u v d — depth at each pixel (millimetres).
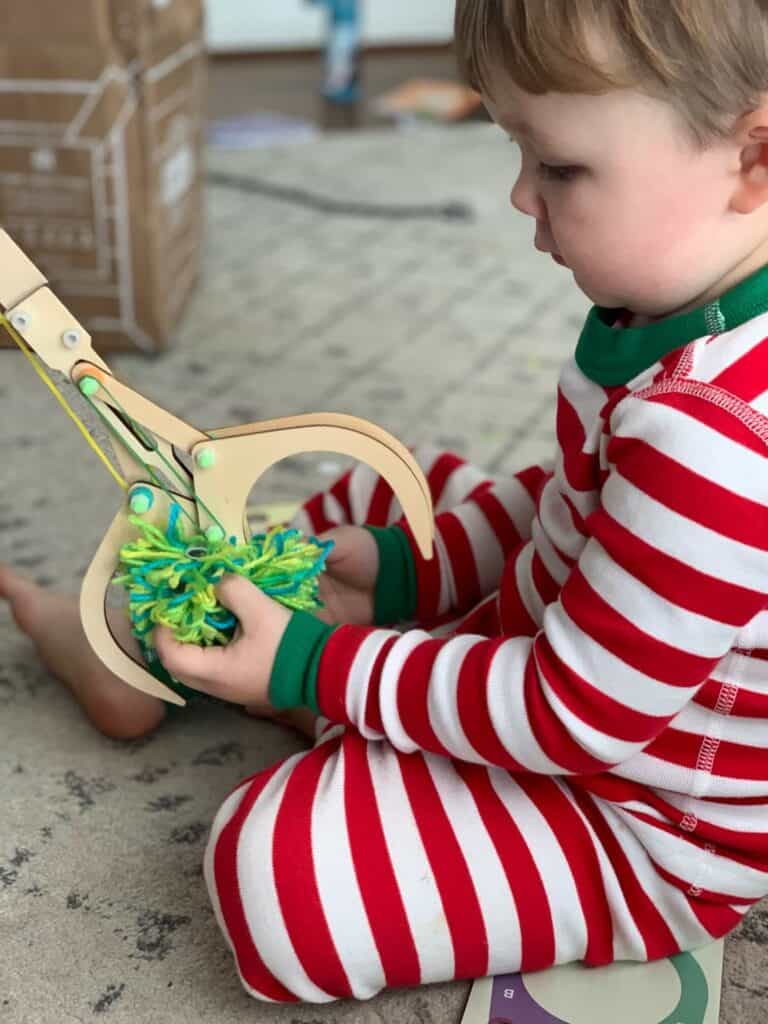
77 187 1525
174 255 1705
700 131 621
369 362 1661
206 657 720
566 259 690
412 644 715
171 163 1649
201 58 1799
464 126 2951
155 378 1576
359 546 919
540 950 723
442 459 1078
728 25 594
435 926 702
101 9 1429
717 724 702
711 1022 710
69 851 823
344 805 717
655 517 623
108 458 699
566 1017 714
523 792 736
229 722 966
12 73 1466
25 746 925
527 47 614
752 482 610
